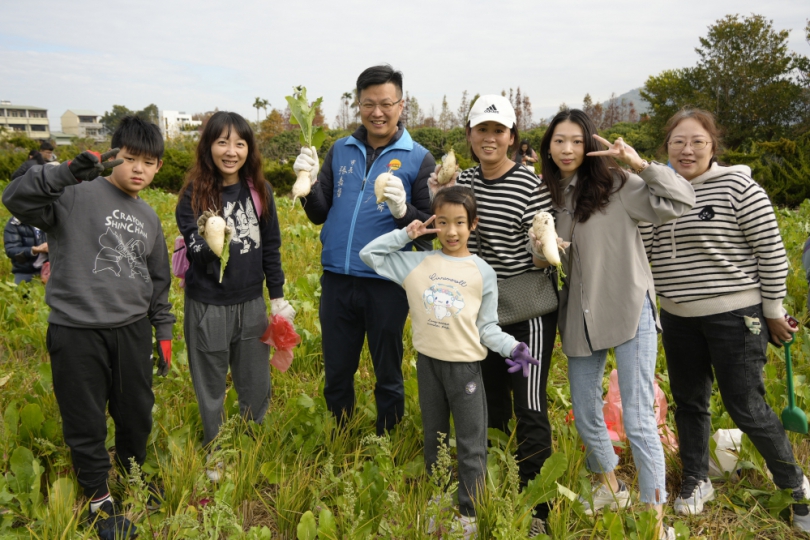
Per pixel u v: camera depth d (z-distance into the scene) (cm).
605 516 268
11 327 540
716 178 292
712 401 399
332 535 256
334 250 337
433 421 296
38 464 293
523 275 292
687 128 291
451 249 288
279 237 355
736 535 284
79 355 270
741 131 4053
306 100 325
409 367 446
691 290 293
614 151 265
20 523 287
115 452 325
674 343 310
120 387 288
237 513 288
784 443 295
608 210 280
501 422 345
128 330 283
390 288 331
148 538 247
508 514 244
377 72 316
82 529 276
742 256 288
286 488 289
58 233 272
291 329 351
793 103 3981
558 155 281
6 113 11319
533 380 289
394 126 334
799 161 1864
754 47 4078
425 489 286
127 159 280
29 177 243
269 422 354
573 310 290
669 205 266
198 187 315
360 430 358
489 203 295
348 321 345
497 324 292
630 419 282
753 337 286
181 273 330
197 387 332
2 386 405
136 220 288
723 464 340
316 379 439
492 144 288
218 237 281
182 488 289
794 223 1048
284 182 2533
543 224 266
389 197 293
